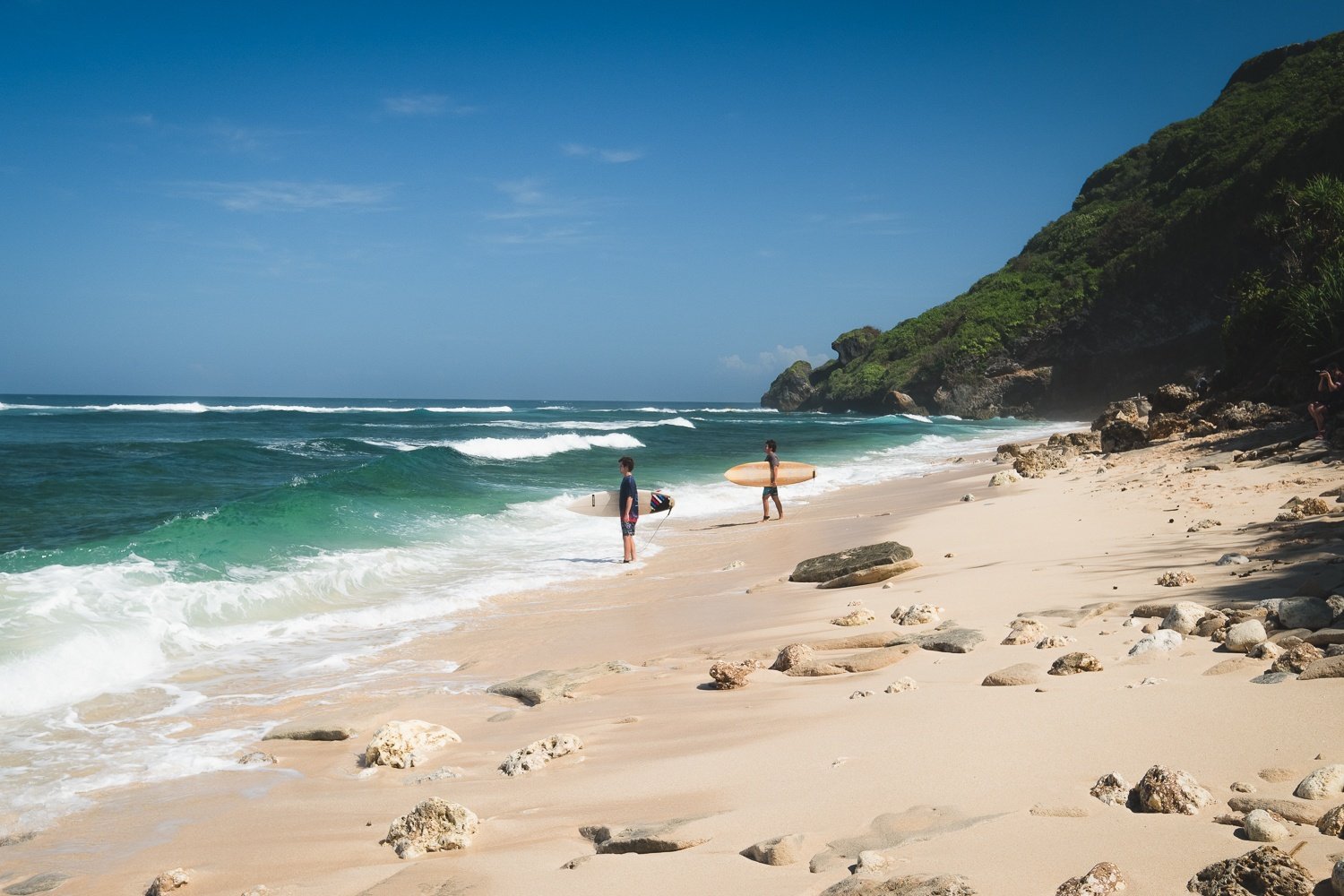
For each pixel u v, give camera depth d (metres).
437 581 12.23
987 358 92.25
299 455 30.50
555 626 9.49
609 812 3.95
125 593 10.02
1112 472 17.67
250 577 11.50
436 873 3.43
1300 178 64.06
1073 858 2.80
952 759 3.86
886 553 10.23
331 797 4.88
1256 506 10.84
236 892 3.65
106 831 4.59
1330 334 20.33
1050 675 5.09
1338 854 2.59
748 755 4.43
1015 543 10.98
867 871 2.85
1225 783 3.25
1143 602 6.77
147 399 171.50
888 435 52.94
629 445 40.78
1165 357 78.56
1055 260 96.81
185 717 6.68
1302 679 4.13
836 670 6.13
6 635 8.16
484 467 27.41
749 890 2.93
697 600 10.31
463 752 5.42
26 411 69.38
